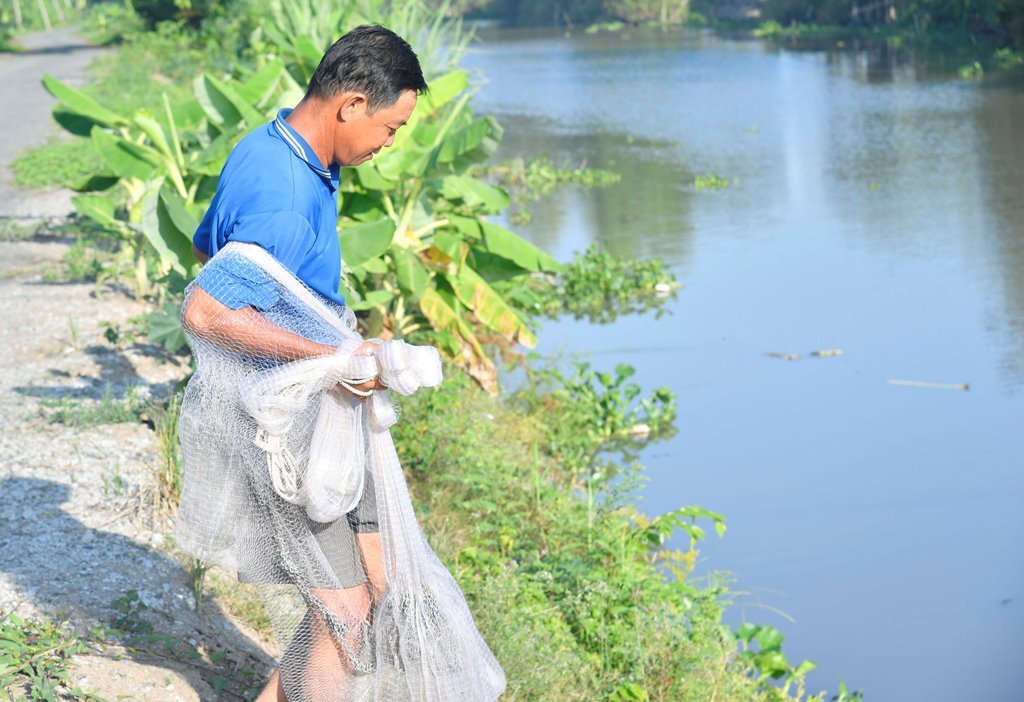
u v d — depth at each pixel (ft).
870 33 152.35
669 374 33.04
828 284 42.19
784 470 26.35
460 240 25.95
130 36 117.50
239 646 12.83
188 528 9.04
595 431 28.73
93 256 32.86
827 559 22.13
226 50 96.84
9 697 10.10
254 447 8.58
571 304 40.60
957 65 113.39
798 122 84.84
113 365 23.22
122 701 10.62
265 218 8.37
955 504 24.40
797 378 32.42
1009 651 19.10
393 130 8.91
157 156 25.50
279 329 8.37
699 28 199.41
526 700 14.26
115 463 17.46
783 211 55.31
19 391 21.33
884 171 64.44
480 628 14.87
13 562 13.79
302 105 8.81
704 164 69.77
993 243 46.96
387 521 9.06
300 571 8.87
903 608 20.52
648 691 15.80
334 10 39.83
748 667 18.11
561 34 203.31
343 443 8.70
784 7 180.55
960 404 30.04
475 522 20.70
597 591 18.06
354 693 9.29
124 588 13.33
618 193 61.98
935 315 37.86
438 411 23.07
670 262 46.52
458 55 40.65
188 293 8.33
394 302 27.50
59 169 48.44
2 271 31.83
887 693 17.98
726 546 22.88
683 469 26.63
